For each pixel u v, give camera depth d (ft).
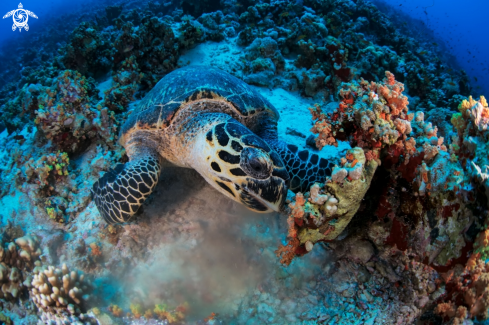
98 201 1.64
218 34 3.70
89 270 1.65
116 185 1.56
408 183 1.24
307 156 1.69
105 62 3.38
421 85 3.52
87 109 2.16
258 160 1.31
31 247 1.67
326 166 1.66
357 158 1.13
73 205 1.94
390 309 1.30
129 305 1.51
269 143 1.77
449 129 2.52
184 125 1.63
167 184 1.90
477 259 1.06
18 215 1.88
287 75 3.10
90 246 1.70
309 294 1.44
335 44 2.97
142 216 1.76
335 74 2.90
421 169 1.15
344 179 1.13
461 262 1.10
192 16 4.52
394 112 1.23
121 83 2.92
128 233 1.72
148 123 1.70
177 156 1.72
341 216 1.21
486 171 1.02
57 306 1.46
